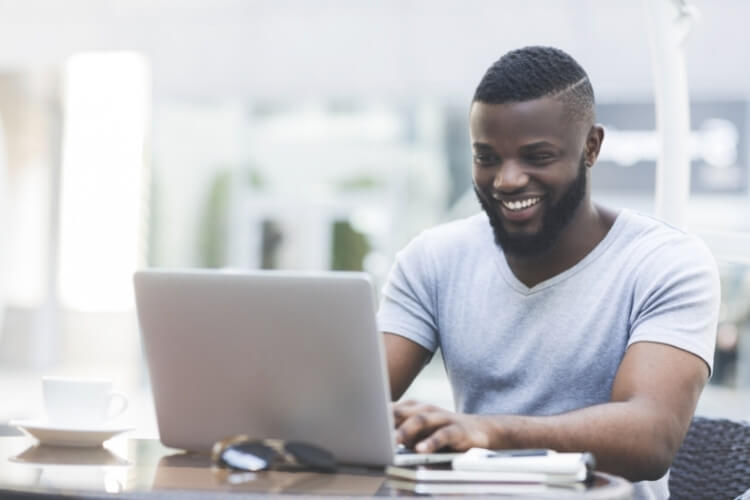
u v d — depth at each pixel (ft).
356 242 37.06
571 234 8.05
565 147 7.58
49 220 44.93
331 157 37.27
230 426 6.46
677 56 9.82
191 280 6.23
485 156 7.70
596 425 6.47
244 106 37.78
